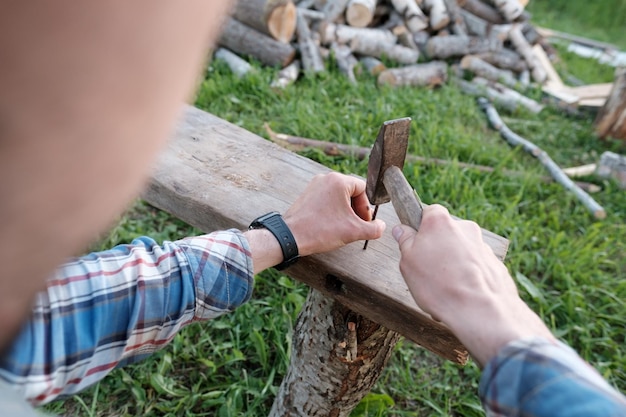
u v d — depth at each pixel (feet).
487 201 10.04
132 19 0.68
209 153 4.72
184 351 6.61
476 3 18.33
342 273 3.57
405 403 6.77
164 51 0.73
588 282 8.75
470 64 16.39
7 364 2.24
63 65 0.66
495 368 1.92
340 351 4.50
